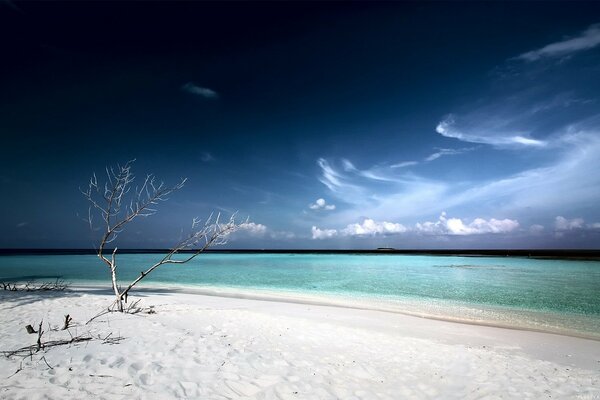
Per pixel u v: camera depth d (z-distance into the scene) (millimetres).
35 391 4324
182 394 4535
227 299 14891
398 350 7410
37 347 5922
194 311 10703
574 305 15031
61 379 4715
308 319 10625
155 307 11227
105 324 7980
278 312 11758
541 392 5344
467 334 9500
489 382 5723
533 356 7516
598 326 11023
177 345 6539
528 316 12570
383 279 26250
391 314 12266
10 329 7266
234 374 5344
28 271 28828
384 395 5059
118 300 10195
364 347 7496
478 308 14141
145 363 5480
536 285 22188
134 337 6910
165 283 21969
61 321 8227
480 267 39094
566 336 9617
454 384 5605
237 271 33438
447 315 12555
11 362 5246
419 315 12398
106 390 4477
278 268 38156
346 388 5199
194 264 45406
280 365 5914
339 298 16453
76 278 23688
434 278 26812
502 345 8422
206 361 5789
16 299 11578
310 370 5805
